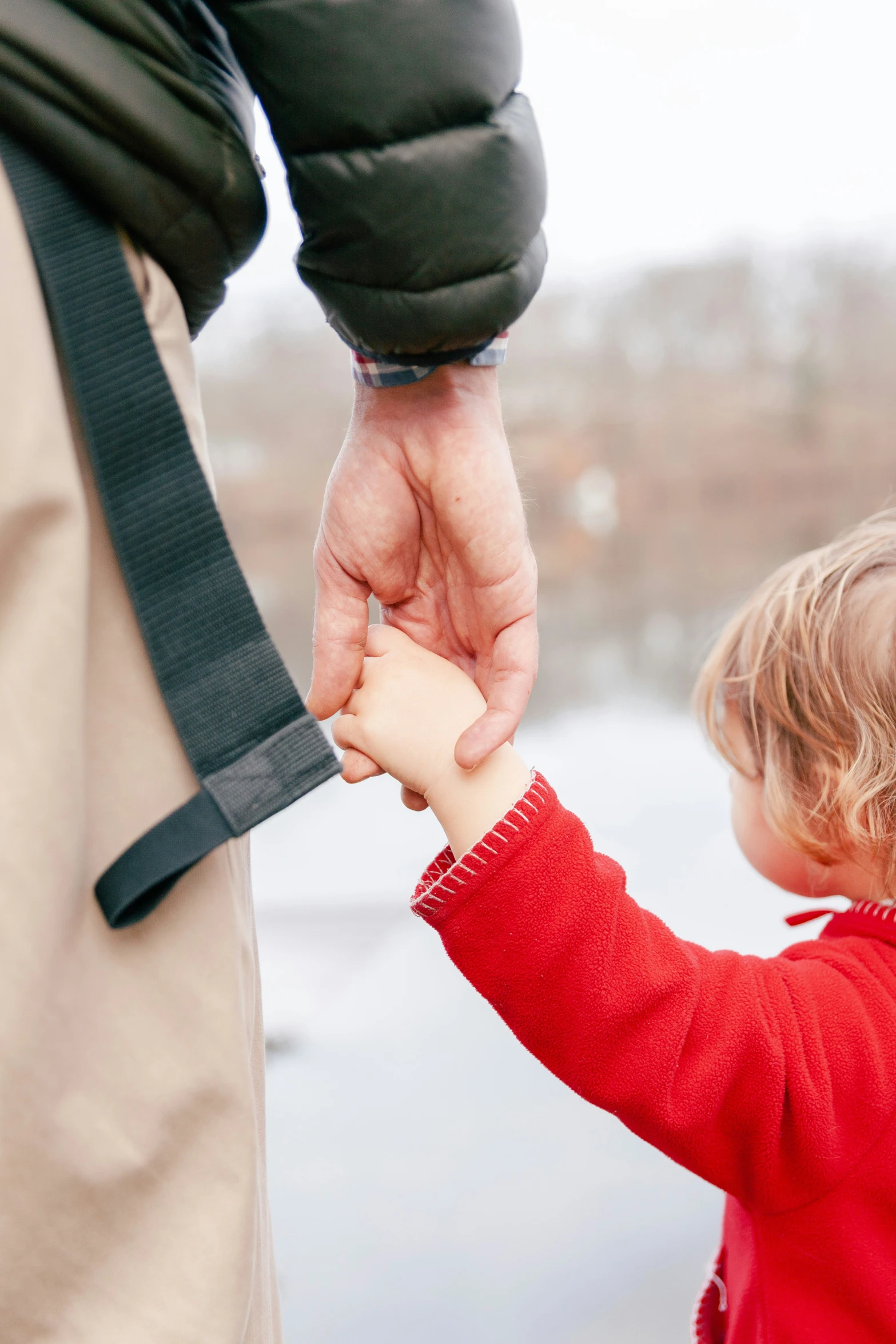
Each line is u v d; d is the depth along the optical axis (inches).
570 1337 39.1
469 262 22.1
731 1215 28.1
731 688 32.0
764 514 343.0
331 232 22.2
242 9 20.3
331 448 339.9
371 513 27.5
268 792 18.6
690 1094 23.3
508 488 27.3
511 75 21.9
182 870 18.1
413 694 27.0
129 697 18.7
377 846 88.0
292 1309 41.0
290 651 146.6
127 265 19.0
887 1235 24.1
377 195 21.4
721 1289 29.3
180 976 19.2
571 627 176.6
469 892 23.8
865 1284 24.1
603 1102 23.6
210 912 19.7
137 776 18.7
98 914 18.3
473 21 20.9
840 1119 23.8
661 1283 41.9
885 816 27.7
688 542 293.3
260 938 71.9
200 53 21.0
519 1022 24.0
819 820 28.7
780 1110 23.7
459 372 26.6
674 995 23.6
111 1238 18.2
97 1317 17.8
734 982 24.4
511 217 22.0
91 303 18.4
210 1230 18.8
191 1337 18.2
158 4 19.4
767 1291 25.2
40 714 17.0
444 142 21.2
